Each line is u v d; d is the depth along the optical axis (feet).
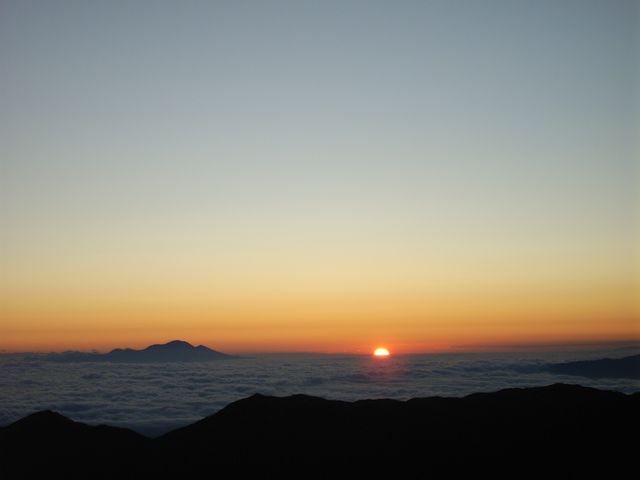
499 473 168.25
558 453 174.91
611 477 160.76
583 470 165.27
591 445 177.17
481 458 176.65
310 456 185.88
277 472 179.42
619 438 179.93
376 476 172.76
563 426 189.37
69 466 192.44
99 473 187.83
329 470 177.58
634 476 159.74
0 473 188.03
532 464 171.01
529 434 186.70
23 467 192.24
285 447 192.44
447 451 181.98
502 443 183.32
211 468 185.68
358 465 178.81
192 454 195.00
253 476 178.81
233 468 184.14
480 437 188.44
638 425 186.50
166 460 193.88
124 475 186.19
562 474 164.66
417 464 176.45
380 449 186.50
